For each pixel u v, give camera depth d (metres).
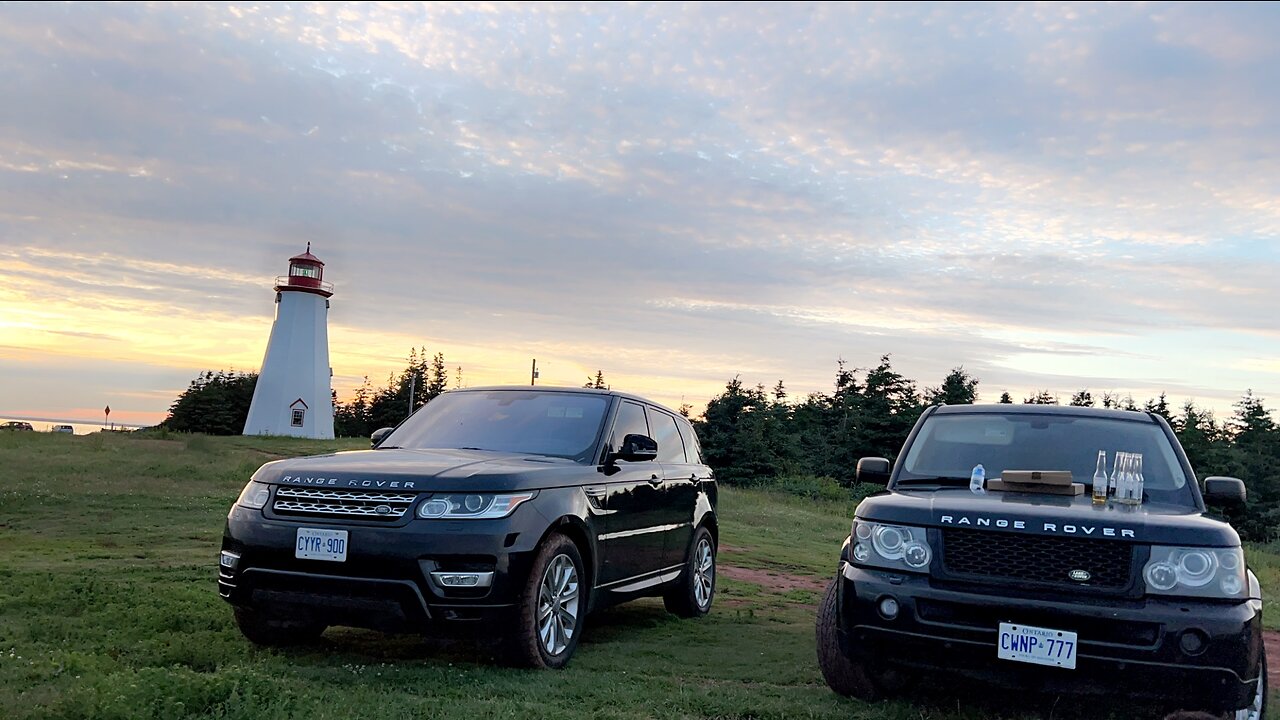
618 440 7.02
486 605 5.26
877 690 5.32
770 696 5.29
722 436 52.81
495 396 7.37
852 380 65.06
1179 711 4.85
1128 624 4.28
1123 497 5.07
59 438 33.44
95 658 4.98
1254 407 61.06
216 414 91.75
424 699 4.68
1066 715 5.14
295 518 5.46
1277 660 8.02
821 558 14.90
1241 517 53.84
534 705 4.64
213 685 4.25
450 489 5.38
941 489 5.50
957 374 61.88
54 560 9.30
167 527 12.47
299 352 66.06
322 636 6.40
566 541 5.86
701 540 8.42
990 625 4.46
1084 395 67.94
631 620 7.93
